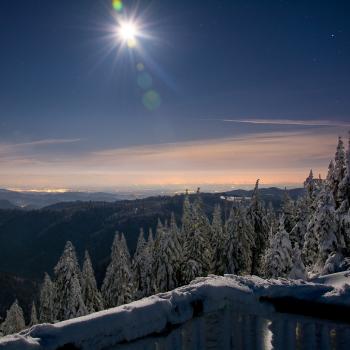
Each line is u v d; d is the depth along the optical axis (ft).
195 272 113.19
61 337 29.73
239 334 33.78
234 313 38.55
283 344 32.04
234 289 41.14
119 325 32.58
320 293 40.81
